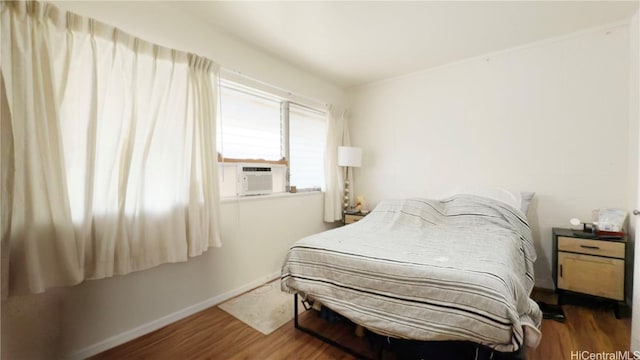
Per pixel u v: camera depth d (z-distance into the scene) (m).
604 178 2.30
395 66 3.10
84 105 1.44
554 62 2.48
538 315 1.35
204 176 2.02
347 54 2.79
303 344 1.71
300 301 2.29
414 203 2.62
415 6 1.99
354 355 1.59
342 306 1.53
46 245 1.31
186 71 1.90
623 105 2.22
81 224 1.43
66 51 1.39
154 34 1.86
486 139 2.84
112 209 1.55
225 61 2.33
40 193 1.28
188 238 1.91
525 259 2.01
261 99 2.82
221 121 2.38
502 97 2.74
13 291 1.25
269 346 1.69
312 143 3.49
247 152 2.67
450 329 1.18
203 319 2.02
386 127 3.56
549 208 2.53
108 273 1.52
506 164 2.74
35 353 1.41
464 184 2.98
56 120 1.32
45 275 1.31
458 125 3.01
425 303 1.27
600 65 2.30
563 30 2.35
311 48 2.64
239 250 2.48
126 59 1.61
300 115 3.30
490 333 1.08
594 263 2.06
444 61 2.98
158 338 1.78
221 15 2.10
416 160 3.32
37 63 1.28
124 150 1.60
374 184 3.69
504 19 2.17
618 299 1.99
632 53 2.13
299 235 3.16
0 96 1.18
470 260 1.43
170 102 1.83
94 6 1.58
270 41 2.50
